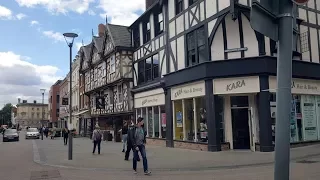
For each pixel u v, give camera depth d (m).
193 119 16.80
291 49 3.06
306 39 16.22
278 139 3.02
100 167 11.12
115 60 27.67
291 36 3.06
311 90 16.22
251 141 14.66
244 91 14.34
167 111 19.08
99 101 30.80
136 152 9.85
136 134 9.80
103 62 31.88
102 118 33.09
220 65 14.89
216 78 15.02
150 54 22.27
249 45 14.56
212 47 15.31
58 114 69.69
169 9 19.34
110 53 28.94
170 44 19.09
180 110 18.12
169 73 18.70
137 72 24.84
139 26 24.88
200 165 10.80
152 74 21.89
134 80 25.41
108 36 29.77
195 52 16.53
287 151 2.99
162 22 20.73
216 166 10.50
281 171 2.99
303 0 3.02
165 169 10.34
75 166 11.58
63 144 25.52
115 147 20.23
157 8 21.39
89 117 37.28
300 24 16.12
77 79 45.41
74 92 47.41
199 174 9.33
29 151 19.27
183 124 17.58
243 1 14.22
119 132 27.42
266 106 13.91
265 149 13.76
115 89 29.00
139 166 11.20
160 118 20.47
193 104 16.69
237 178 8.41
